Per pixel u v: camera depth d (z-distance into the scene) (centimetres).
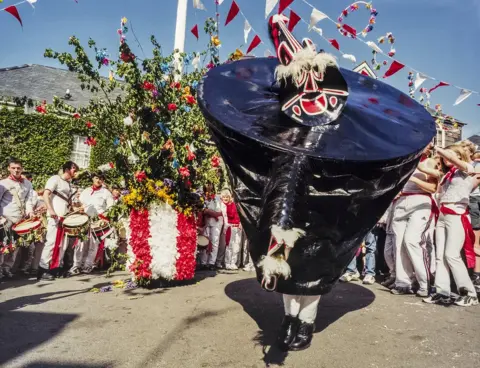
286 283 258
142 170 478
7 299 436
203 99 287
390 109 321
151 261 482
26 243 535
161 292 470
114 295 455
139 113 481
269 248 196
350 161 237
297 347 297
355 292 496
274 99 298
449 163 448
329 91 274
